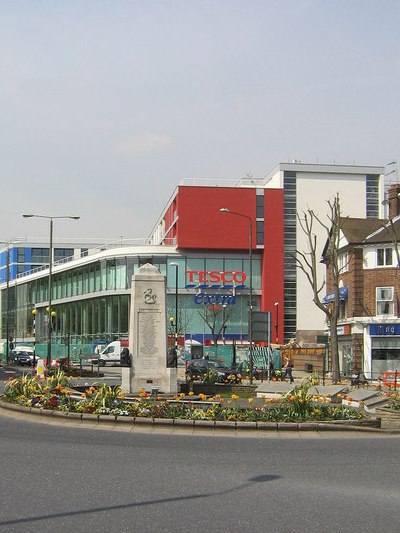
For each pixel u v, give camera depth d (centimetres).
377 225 5497
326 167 8294
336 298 4606
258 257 7950
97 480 1022
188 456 1273
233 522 784
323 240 8144
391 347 4962
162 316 2458
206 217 7788
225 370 4128
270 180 8575
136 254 7812
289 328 7856
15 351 7294
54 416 1817
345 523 788
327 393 2214
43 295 9956
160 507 853
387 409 2059
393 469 1166
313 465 1198
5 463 1165
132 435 1560
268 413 1750
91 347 6844
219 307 7506
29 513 814
